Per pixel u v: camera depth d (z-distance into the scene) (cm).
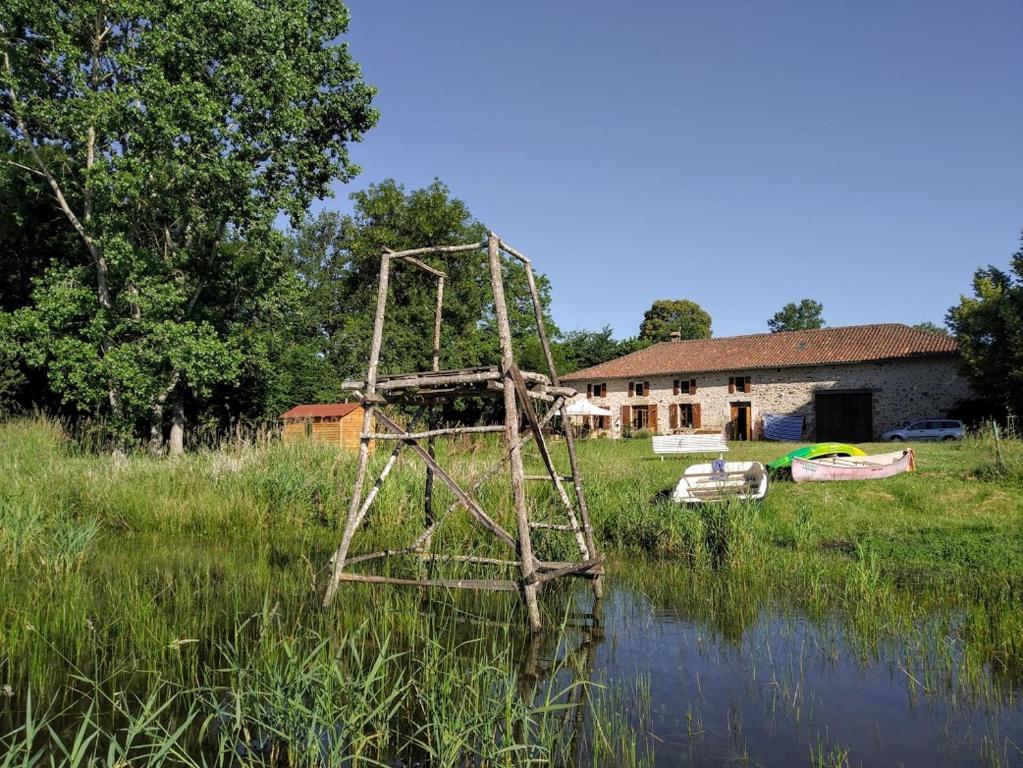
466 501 733
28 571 832
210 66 2147
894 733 463
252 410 2880
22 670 547
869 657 609
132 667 564
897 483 1350
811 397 3644
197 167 2023
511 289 3928
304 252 5444
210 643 619
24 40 2045
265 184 2262
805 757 431
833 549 1012
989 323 2798
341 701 469
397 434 771
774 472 1552
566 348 4322
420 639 646
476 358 3406
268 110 2156
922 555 939
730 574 912
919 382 3369
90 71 2164
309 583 826
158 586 803
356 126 2598
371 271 3875
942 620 698
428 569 838
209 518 1198
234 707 440
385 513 1146
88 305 2048
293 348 3253
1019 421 2722
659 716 495
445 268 3681
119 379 1984
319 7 2462
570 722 486
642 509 1156
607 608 777
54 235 2592
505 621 719
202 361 2042
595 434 4319
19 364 2486
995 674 561
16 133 2211
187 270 2361
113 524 1212
